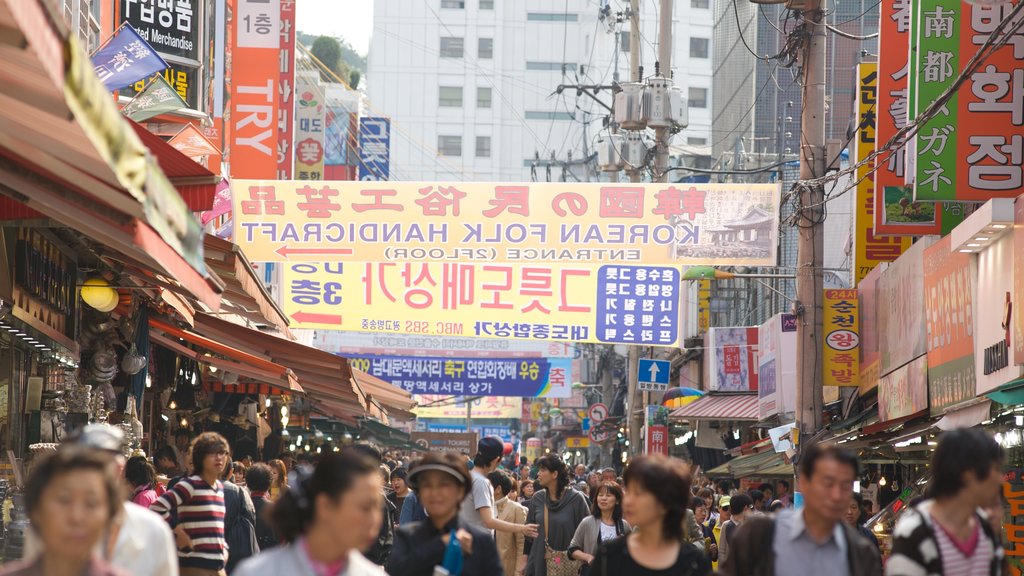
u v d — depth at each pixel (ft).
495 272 69.56
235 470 49.32
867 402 72.95
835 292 69.05
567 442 211.82
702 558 19.51
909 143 56.03
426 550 20.49
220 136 68.54
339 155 156.97
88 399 42.78
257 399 77.61
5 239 34.71
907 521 17.16
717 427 119.55
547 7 267.18
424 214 61.72
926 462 62.90
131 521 17.72
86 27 52.29
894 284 61.57
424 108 265.54
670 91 91.40
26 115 17.26
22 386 39.78
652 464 19.33
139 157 17.20
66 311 42.04
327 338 165.58
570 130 264.11
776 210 61.36
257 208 61.67
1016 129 46.68
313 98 106.32
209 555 27.99
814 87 59.26
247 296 40.55
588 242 61.62
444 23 266.36
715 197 61.52
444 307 69.51
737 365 106.52
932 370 53.62
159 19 61.98
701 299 130.62
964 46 47.09
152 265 28.78
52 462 12.70
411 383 130.93
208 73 65.67
